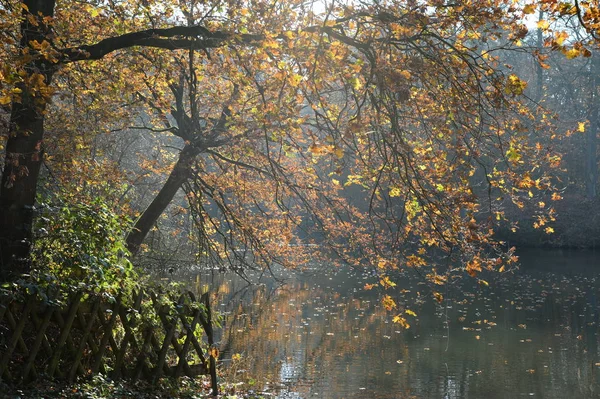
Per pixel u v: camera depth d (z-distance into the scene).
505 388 12.68
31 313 7.82
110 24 12.05
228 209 15.18
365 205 33.53
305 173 14.30
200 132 14.05
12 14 8.07
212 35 9.25
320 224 13.61
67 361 8.48
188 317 10.12
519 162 9.52
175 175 14.70
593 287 26.09
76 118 13.00
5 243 8.81
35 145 9.23
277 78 7.77
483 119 8.88
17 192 9.01
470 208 8.98
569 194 47.84
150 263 20.52
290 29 8.64
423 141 10.50
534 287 26.23
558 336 17.23
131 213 16.42
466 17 8.56
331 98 11.98
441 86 8.82
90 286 8.23
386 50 8.32
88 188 16.53
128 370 9.04
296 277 29.55
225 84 14.96
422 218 9.81
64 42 10.48
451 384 12.96
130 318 8.85
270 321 18.95
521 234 43.47
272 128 8.79
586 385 12.90
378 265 9.82
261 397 11.22
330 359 14.64
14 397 7.20
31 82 6.88
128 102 13.84
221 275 28.86
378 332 17.64
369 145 8.42
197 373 10.25
